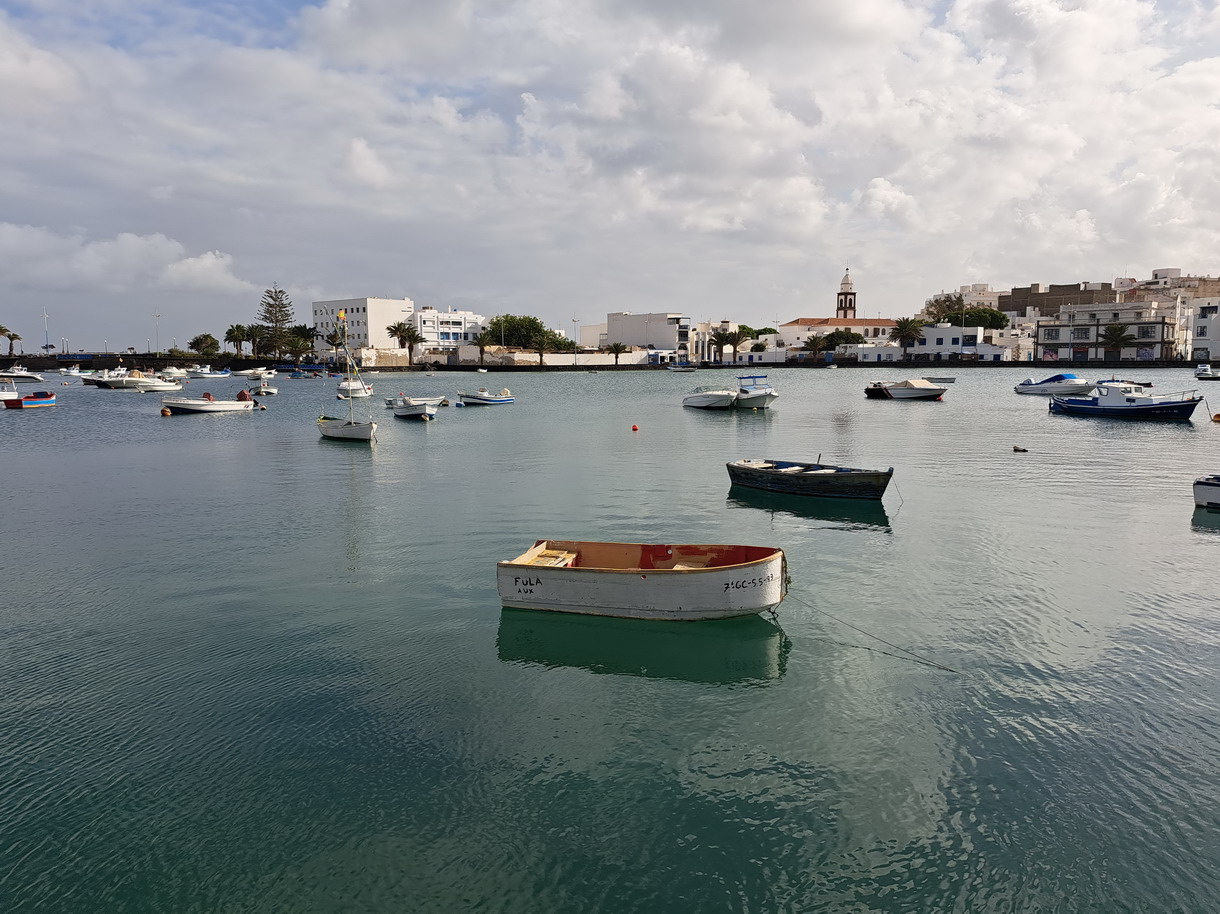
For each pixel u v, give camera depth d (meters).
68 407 97.06
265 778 12.45
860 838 10.99
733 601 17.98
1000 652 16.72
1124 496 32.97
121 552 25.31
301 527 28.48
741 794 11.98
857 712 14.33
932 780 12.23
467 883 10.24
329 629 18.34
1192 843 10.77
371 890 10.14
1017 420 68.38
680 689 15.33
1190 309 175.88
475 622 18.70
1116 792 11.85
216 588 21.41
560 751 13.20
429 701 14.90
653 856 10.68
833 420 70.25
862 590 20.75
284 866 10.55
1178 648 16.80
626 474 39.78
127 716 14.34
